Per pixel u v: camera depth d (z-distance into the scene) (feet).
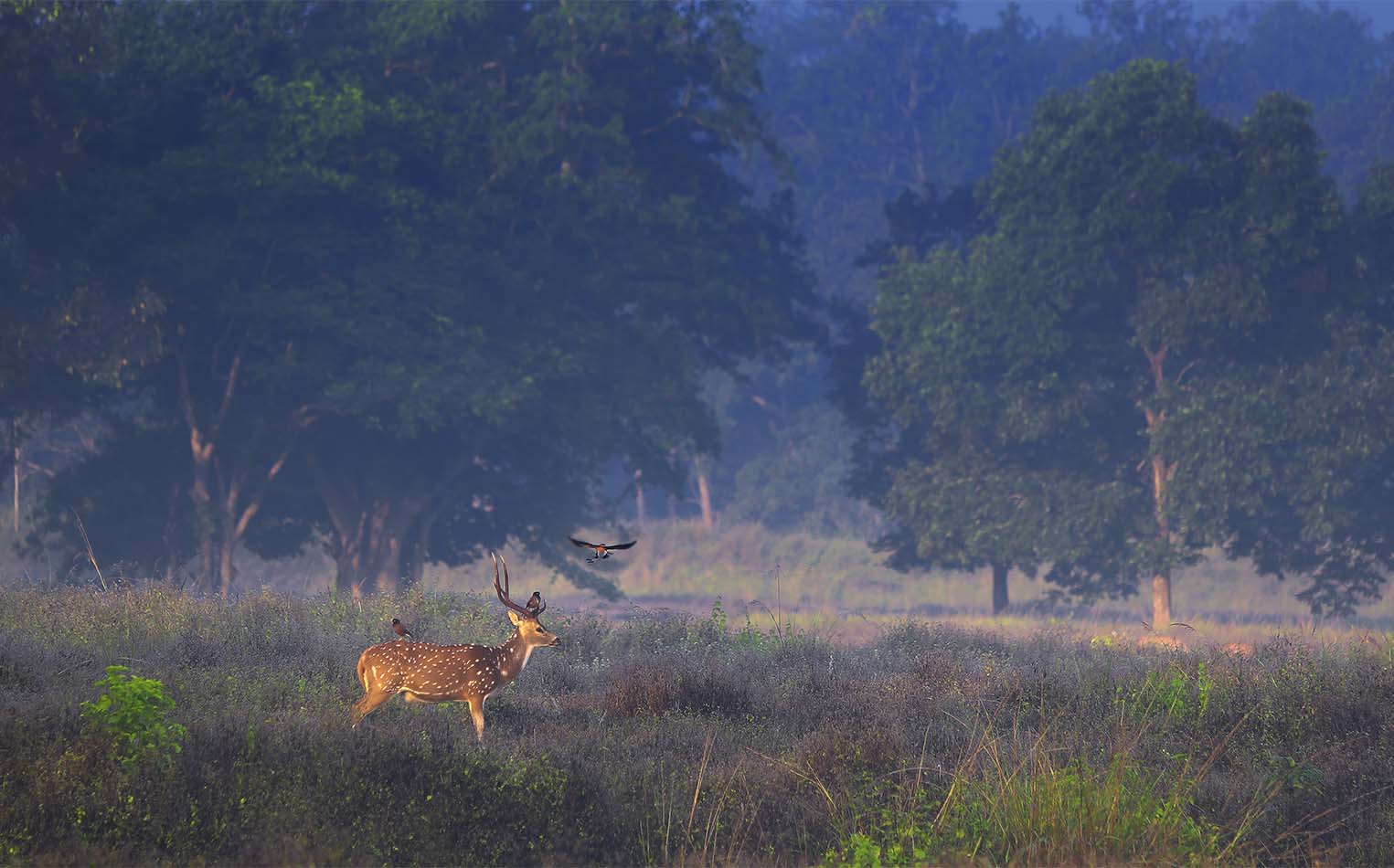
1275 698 36.73
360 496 112.98
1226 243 109.40
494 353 106.11
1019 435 115.55
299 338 101.86
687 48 118.21
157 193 95.71
